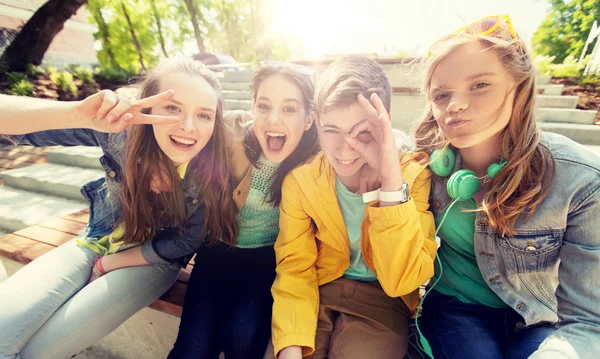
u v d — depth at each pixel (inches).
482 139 32.5
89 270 49.6
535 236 33.1
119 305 44.8
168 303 52.1
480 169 37.0
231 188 47.2
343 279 44.1
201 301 43.8
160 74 41.1
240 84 210.8
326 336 41.2
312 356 39.7
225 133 47.1
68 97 239.6
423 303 43.6
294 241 43.4
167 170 43.9
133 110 34.9
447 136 33.9
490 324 37.3
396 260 35.1
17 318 40.1
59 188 119.3
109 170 48.2
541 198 31.6
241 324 41.0
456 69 31.0
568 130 132.6
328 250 45.0
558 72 206.7
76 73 269.1
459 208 37.6
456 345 35.5
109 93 34.8
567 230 32.1
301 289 41.4
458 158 38.2
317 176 41.5
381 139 33.4
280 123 42.7
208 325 41.7
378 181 39.9
